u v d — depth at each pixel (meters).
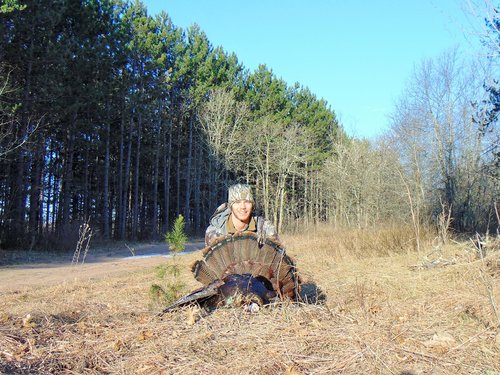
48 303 7.81
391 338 4.25
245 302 5.07
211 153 45.81
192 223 52.19
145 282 10.63
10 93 22.88
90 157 39.19
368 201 34.50
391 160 28.16
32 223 27.02
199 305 5.35
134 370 3.90
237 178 50.25
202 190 51.09
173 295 6.40
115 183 43.91
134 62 37.97
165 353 4.12
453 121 24.45
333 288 8.08
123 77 35.88
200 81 44.97
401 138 26.00
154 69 39.12
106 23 32.31
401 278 8.24
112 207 45.66
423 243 12.52
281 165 48.03
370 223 31.44
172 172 49.56
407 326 4.66
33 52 24.44
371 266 10.39
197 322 4.85
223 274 5.42
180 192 52.22
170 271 6.99
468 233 17.19
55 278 13.27
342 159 43.66
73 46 26.64
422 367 3.66
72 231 26.19
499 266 7.77
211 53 48.19
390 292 7.09
